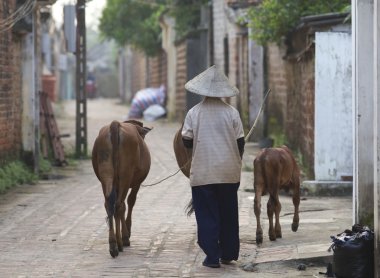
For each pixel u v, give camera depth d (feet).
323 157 55.16
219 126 35.29
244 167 69.31
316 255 35.40
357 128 36.32
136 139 38.27
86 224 44.88
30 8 64.18
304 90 66.69
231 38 100.89
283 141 80.84
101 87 311.47
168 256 37.04
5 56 62.75
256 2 94.68
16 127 66.49
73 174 68.39
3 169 60.95
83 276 33.45
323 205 50.83
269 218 39.73
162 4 148.25
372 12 35.86
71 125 129.18
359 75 36.09
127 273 33.96
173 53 139.64
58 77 230.48
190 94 124.57
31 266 35.22
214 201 35.27
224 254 35.37
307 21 62.64
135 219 46.60
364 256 31.96
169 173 69.10
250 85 92.07
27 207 50.75
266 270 34.63
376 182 30.35
